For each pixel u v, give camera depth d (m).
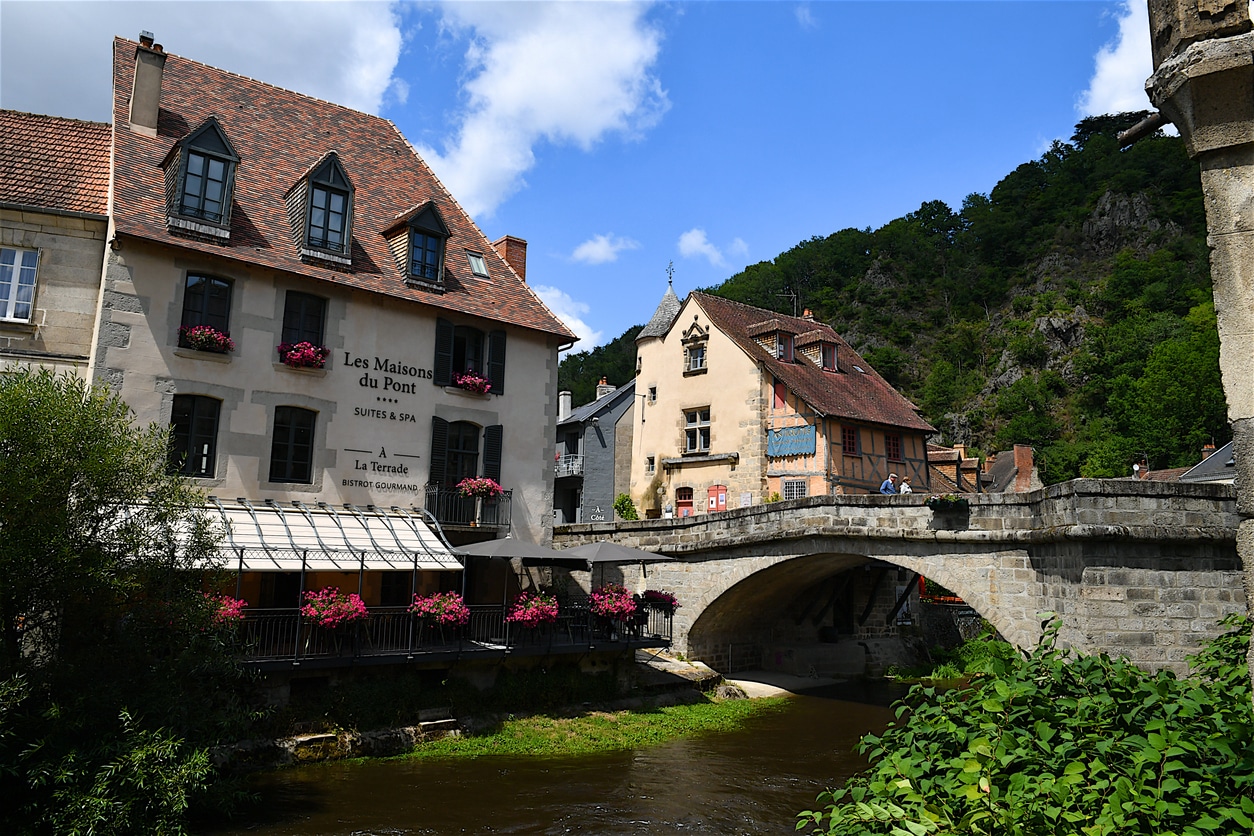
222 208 15.29
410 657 14.05
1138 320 68.88
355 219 18.36
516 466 18.94
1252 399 3.97
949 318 93.12
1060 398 70.94
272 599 15.70
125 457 9.77
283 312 15.90
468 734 14.21
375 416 16.78
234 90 19.06
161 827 8.56
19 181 14.80
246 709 10.88
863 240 106.00
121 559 9.46
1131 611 13.01
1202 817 3.78
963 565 15.76
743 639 24.59
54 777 8.26
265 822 10.01
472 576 18.08
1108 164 96.38
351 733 13.05
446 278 18.89
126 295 14.16
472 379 18.23
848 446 28.08
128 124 15.98
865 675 25.88
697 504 30.64
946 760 4.95
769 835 10.44
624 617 17.66
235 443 15.01
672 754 14.50
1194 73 4.12
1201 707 4.87
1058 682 5.32
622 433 36.19
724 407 30.12
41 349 14.20
